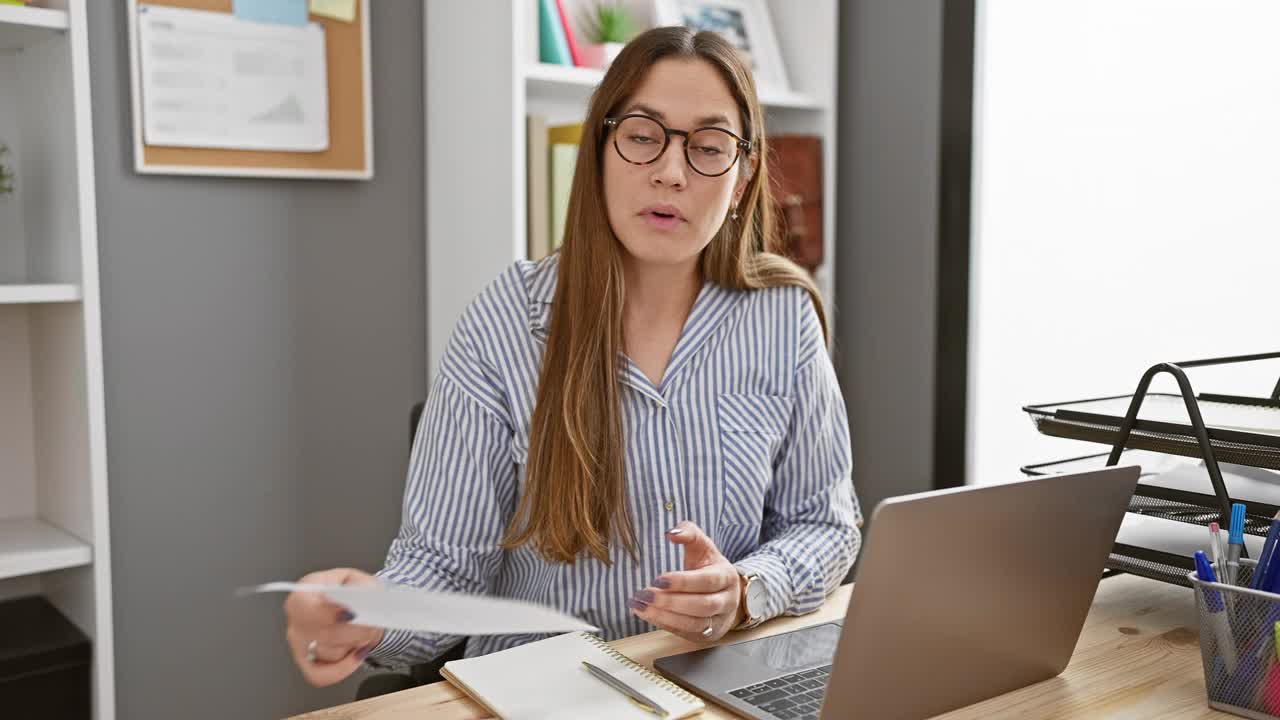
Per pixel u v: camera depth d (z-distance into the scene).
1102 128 2.22
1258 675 0.96
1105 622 1.22
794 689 1.03
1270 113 1.96
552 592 1.34
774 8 2.69
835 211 2.73
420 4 2.42
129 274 2.13
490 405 1.33
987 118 2.42
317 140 2.28
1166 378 2.13
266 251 2.28
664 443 1.35
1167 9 2.11
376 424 2.45
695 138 1.26
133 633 2.18
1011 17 2.36
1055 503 0.96
